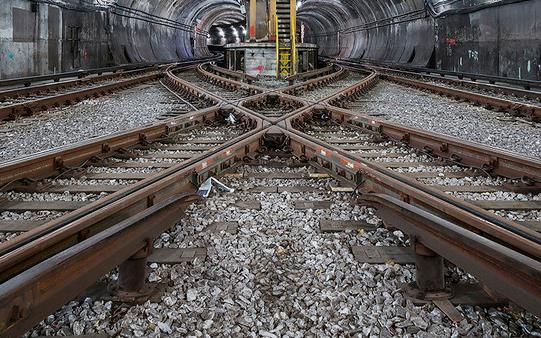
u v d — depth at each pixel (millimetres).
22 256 2096
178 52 38344
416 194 3055
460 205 2939
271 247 2857
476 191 3945
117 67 20312
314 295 2268
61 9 17328
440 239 2057
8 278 2053
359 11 36500
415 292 2223
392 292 2273
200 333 1948
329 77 16250
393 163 4953
